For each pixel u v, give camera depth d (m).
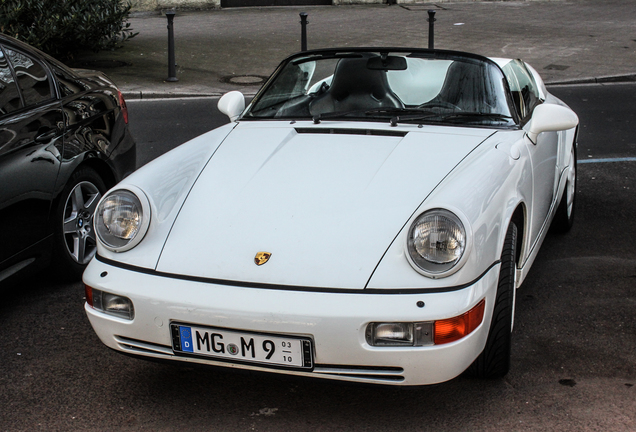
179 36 13.94
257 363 2.46
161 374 3.05
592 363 3.06
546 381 2.92
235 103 4.04
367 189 2.77
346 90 3.70
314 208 2.69
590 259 4.32
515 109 3.62
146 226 2.67
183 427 2.65
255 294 2.42
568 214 4.69
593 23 16.06
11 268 3.48
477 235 2.48
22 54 3.86
